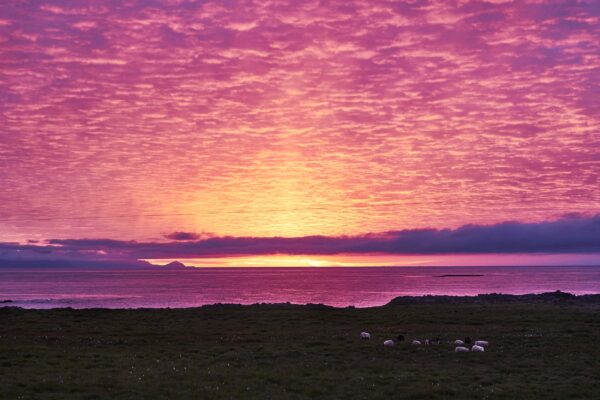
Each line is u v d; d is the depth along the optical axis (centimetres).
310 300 12106
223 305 7306
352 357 3397
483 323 5275
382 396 2466
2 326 4997
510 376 2848
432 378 2792
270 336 4419
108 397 2416
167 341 4125
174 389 2559
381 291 16088
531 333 4462
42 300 11869
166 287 19775
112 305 10431
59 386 2580
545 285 19975
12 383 2620
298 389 2584
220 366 3103
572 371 2955
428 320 5559
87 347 3797
